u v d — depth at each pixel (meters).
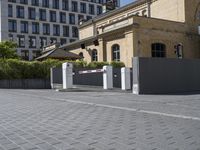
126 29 34.31
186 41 37.41
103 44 38.16
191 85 22.98
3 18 74.62
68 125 8.48
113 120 9.24
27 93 20.59
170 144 6.37
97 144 6.41
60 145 6.36
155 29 34.94
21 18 77.12
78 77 28.50
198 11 38.56
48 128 8.09
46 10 80.88
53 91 23.17
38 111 11.24
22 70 30.56
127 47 34.25
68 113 10.71
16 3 76.56
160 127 8.14
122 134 7.32
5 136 7.23
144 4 42.03
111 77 24.94
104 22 49.84
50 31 81.12
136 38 33.62
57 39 82.06
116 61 34.69
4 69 29.80
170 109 11.77
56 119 9.46
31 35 78.31
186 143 6.45
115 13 47.19
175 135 7.19
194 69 23.27
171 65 21.83
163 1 39.41
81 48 44.28
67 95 18.83
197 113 10.62
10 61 30.12
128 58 34.12
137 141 6.64
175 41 36.47
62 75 26.73
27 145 6.40
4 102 14.30
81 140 6.76
